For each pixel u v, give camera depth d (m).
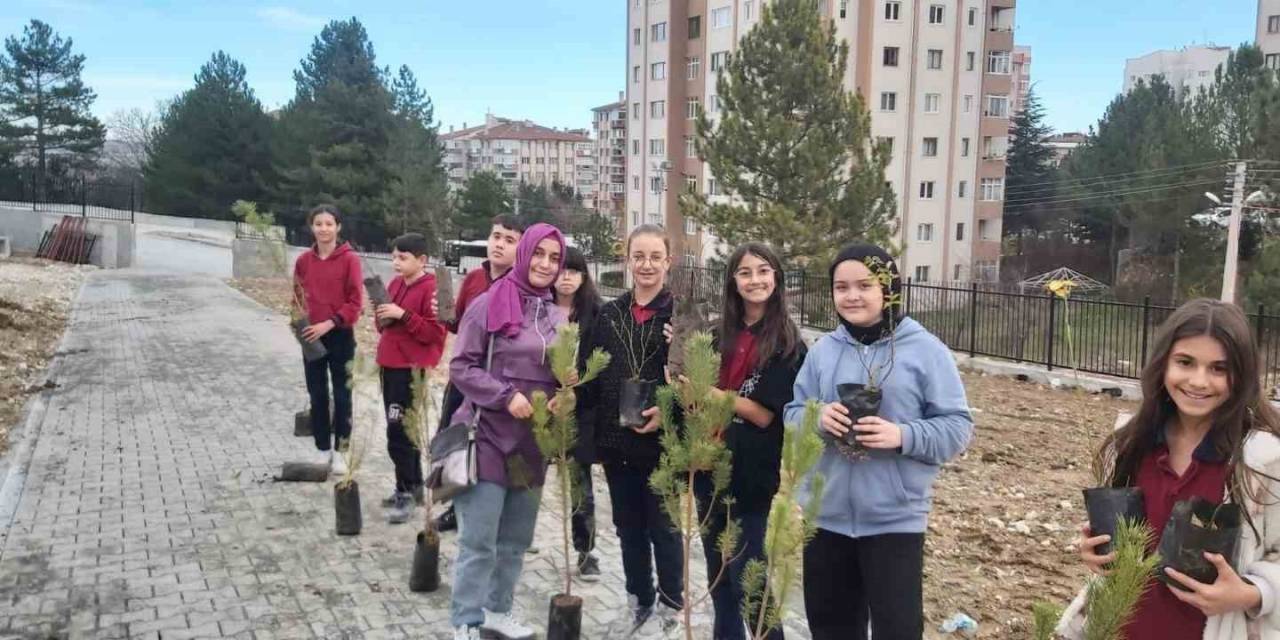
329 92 48.00
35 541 5.39
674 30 49.25
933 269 45.56
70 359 12.22
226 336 14.73
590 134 139.12
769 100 23.89
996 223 48.75
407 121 48.06
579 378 3.88
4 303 15.77
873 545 3.04
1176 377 2.28
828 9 42.53
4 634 4.18
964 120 45.31
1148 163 39.81
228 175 49.47
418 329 5.48
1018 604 5.06
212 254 33.59
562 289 4.70
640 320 3.88
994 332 15.20
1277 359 11.46
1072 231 56.06
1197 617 2.29
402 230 47.22
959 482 7.66
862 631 3.27
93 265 28.66
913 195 44.53
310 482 6.63
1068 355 14.20
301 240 48.41
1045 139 60.91
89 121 53.75
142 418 8.81
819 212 23.19
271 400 9.77
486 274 5.46
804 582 3.26
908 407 3.03
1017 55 91.25
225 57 51.34
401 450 5.69
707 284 14.24
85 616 4.39
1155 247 43.75
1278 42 60.19
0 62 51.91
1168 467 2.38
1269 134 30.42
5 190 47.69
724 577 3.68
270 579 4.86
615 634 4.18
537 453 3.90
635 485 3.96
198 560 5.12
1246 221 34.38
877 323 3.11
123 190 39.94
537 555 5.36
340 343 6.51
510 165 132.12
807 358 3.30
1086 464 8.39
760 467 3.49
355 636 4.22
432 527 4.88
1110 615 1.96
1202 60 81.50
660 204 50.81
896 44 43.00
